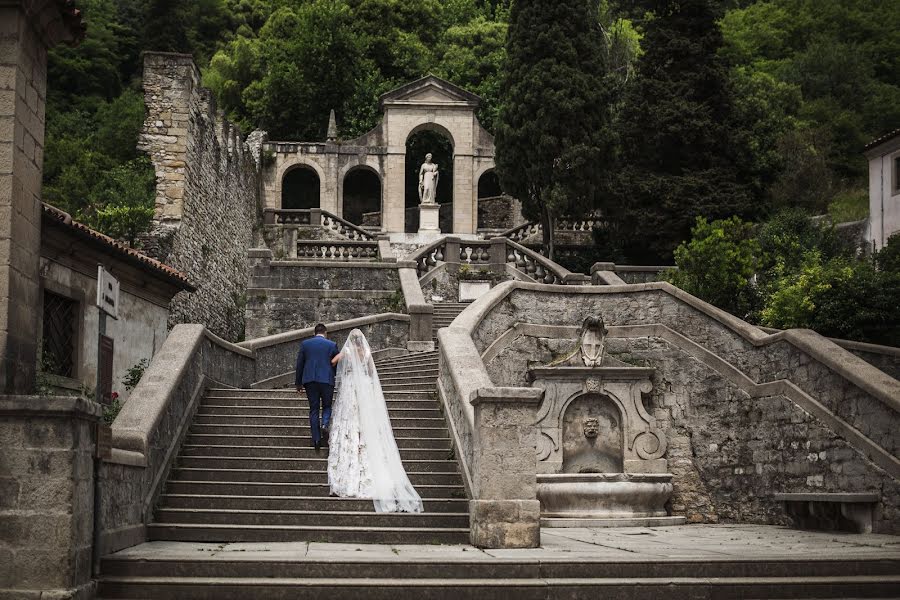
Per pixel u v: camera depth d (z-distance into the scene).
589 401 17.84
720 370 17.69
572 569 9.06
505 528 10.53
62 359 16.22
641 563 9.12
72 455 7.99
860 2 62.38
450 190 60.88
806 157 40.91
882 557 9.52
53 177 29.91
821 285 20.61
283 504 11.58
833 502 13.92
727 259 23.34
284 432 13.79
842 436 14.38
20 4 8.70
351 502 11.63
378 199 61.12
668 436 18.05
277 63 58.91
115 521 9.50
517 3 35.12
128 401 11.73
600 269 28.88
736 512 17.14
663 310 18.50
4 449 7.96
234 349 16.92
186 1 60.00
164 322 21.02
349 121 57.91
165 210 27.58
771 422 16.36
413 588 8.56
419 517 11.20
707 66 34.47
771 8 64.12
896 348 18.38
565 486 16.50
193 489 11.82
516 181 35.03
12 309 8.53
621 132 35.06
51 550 7.87
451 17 68.06
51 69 44.91
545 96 33.72
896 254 24.52
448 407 13.82
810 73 55.31
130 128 30.88
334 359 13.34
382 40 62.03
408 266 26.84
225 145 34.44
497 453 10.70
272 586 8.47
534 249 36.75
